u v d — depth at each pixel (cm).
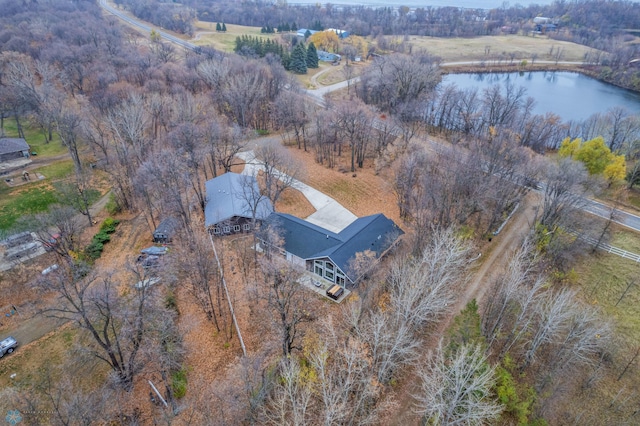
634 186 6944
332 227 5809
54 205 5688
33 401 3303
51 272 4344
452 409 2686
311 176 7219
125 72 9394
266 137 8744
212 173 7144
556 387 3634
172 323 3738
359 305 3884
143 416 3284
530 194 6575
